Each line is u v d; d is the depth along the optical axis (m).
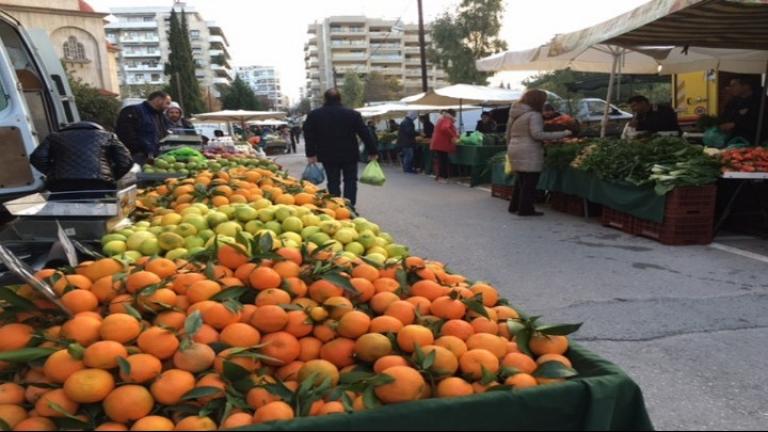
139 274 2.38
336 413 1.69
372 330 2.20
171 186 4.92
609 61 12.18
